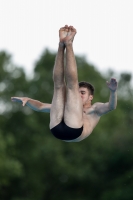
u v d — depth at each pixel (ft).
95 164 536.01
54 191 552.41
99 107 131.34
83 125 126.82
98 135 538.88
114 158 494.59
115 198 430.61
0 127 539.29
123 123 568.00
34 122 543.80
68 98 123.34
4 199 521.65
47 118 557.33
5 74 567.18
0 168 441.68
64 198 546.67
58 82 124.26
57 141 536.01
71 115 123.34
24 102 132.57
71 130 123.44
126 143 501.97
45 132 549.95
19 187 524.11
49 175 540.52
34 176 528.63
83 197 541.75
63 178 546.67
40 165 531.50
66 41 121.39
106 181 523.70
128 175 444.96
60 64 123.24
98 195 532.32
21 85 567.18
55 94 125.18
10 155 495.00
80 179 530.27
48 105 135.13
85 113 132.46
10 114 563.07
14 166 450.71
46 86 567.18
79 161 534.78
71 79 122.11
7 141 478.18
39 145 529.04
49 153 521.65
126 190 428.15
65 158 542.16
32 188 528.63
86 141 538.88
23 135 546.67
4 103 565.94
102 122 553.23
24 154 534.78
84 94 133.69
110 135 549.13
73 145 539.70
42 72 572.10
